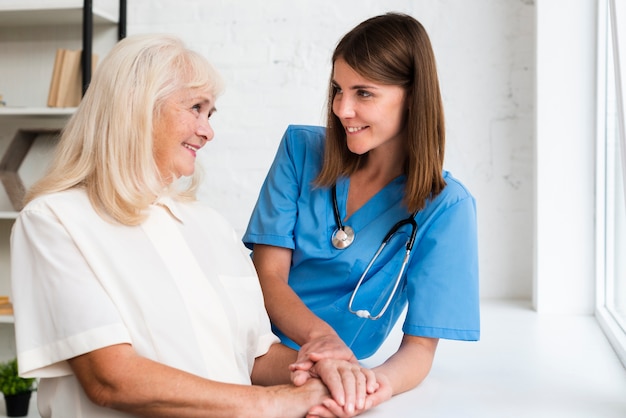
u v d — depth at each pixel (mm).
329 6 3283
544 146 2818
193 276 1235
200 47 3385
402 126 1501
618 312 2359
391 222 1552
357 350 1650
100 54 3457
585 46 2793
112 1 3430
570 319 2592
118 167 1172
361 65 1415
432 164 1482
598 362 1705
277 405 1140
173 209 1281
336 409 1159
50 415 1202
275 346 1414
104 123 1181
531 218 3197
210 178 3383
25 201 1201
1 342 3500
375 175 1569
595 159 2773
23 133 3439
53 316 1096
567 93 2811
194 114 1268
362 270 1549
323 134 1689
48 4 3178
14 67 3553
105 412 1139
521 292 3219
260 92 3344
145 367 1081
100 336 1073
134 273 1158
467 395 1363
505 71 3180
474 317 1485
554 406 1291
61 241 1119
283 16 3318
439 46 3213
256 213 1669
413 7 3223
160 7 3412
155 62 1217
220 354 1225
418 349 1454
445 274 1482
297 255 1619
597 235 2719
